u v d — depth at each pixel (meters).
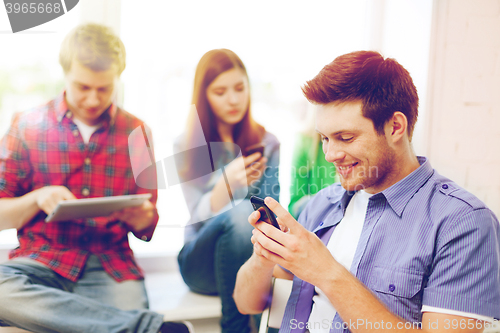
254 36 1.38
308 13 1.42
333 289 0.71
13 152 1.14
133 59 1.27
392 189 0.85
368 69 0.80
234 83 1.34
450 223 0.76
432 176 0.86
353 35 1.47
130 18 1.27
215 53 1.32
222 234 1.25
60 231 1.16
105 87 1.22
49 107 1.19
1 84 1.16
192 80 1.33
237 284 1.00
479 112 1.43
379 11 1.48
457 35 1.38
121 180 1.24
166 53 1.30
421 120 1.39
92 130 1.21
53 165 1.18
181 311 1.20
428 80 1.36
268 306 0.98
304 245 0.73
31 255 1.12
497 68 1.43
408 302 0.77
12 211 1.12
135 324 1.14
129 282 1.21
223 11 1.35
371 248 0.84
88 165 1.21
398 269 0.79
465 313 0.71
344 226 0.95
